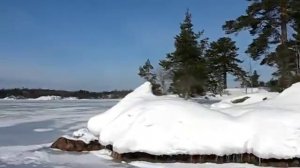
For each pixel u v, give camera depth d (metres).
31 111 44.78
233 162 13.27
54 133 22.78
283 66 34.28
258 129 13.35
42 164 14.03
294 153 12.49
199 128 13.83
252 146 13.07
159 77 54.47
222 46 59.00
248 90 58.34
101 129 16.44
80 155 15.50
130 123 15.00
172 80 52.66
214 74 58.94
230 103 28.16
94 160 14.53
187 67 50.62
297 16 33.88
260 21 34.97
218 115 14.24
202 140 13.52
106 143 15.30
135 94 18.25
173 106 14.73
